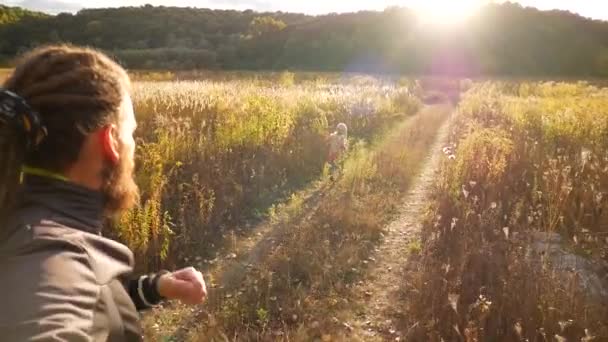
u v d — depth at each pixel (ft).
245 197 26.13
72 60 3.26
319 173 32.76
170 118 33.45
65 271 2.72
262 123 35.19
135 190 3.67
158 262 18.70
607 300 15.38
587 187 23.93
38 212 2.95
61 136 3.05
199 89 52.44
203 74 161.48
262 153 32.60
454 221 18.80
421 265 18.16
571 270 16.35
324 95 57.06
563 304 13.75
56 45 3.54
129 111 3.56
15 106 2.83
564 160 27.55
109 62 3.48
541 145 32.96
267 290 16.66
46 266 2.67
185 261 19.49
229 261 19.58
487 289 14.64
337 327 14.85
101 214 3.37
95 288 2.86
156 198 19.94
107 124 3.22
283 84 98.89
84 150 3.16
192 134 30.42
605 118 40.75
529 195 23.91
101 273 2.99
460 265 16.24
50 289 2.58
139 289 4.49
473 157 26.58
